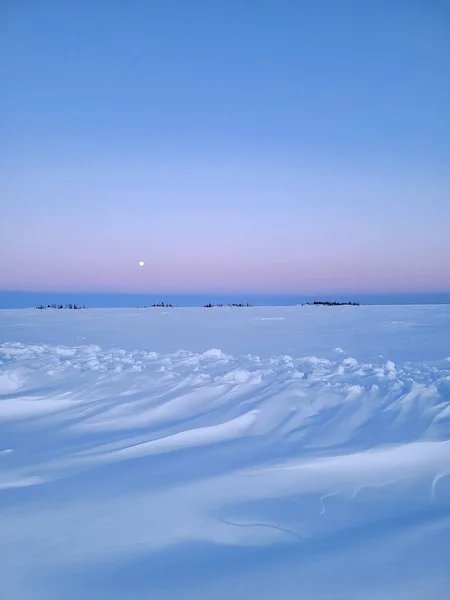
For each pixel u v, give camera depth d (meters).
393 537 2.32
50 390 5.71
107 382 6.05
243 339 12.50
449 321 18.98
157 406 4.88
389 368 6.68
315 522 2.51
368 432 3.88
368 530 2.41
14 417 4.79
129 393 5.51
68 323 20.72
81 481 3.08
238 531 2.42
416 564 2.08
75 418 4.65
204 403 5.01
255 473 3.17
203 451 3.64
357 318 21.81
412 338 12.38
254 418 4.41
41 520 2.55
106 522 2.52
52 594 1.91
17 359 7.88
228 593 1.88
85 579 2.01
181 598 1.86
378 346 10.60
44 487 2.99
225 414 4.53
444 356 8.80
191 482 3.03
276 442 3.80
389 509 2.66
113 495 2.86
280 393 5.11
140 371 6.75
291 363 7.59
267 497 2.81
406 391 5.02
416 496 2.83
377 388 5.19
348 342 11.52
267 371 6.55
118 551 2.24
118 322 21.09
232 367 7.25
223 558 2.16
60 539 2.35
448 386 5.19
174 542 2.32
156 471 3.23
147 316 26.72
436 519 2.51
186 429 4.12
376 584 1.93
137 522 2.52
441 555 2.15
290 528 2.45
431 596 1.86
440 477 3.10
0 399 5.24
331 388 5.31
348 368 6.94
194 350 9.93
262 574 2.01
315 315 25.34
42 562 2.15
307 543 2.28
